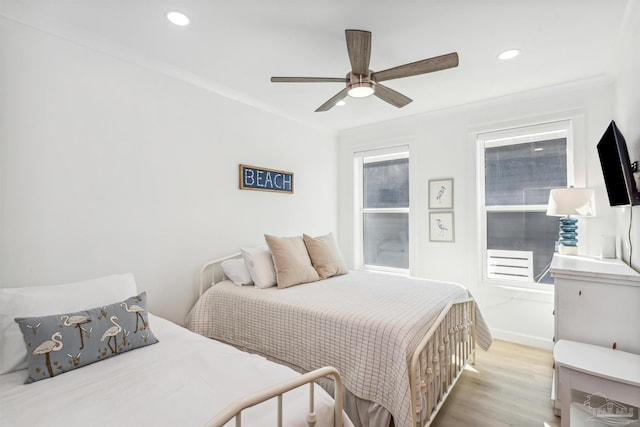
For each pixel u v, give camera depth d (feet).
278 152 11.59
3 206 5.84
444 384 6.61
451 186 11.35
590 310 5.93
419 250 12.03
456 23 6.27
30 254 6.14
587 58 7.68
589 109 9.01
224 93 9.66
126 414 3.53
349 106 11.07
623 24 6.17
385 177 13.42
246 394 3.92
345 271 10.38
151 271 8.02
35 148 6.20
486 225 10.96
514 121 10.17
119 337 5.06
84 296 5.57
